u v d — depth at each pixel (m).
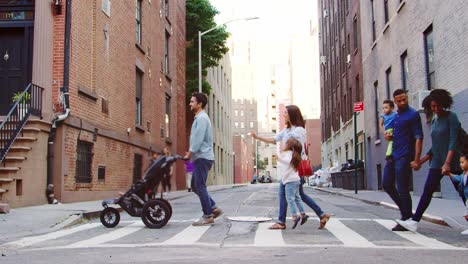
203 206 8.49
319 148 81.19
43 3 13.02
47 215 9.71
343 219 9.52
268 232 7.56
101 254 5.68
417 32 16.47
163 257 5.39
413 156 7.48
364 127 25.70
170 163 8.44
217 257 5.35
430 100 7.11
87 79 14.76
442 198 14.25
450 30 13.58
